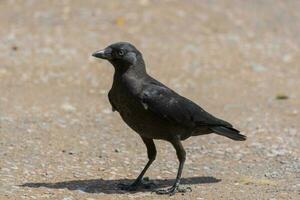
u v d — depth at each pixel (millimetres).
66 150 12203
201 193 10117
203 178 10891
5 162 11367
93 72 17703
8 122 13672
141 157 11977
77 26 20797
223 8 22750
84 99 15703
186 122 9969
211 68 18266
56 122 13906
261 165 11594
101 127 13734
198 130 10289
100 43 19578
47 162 11516
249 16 22438
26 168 11141
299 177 10969
